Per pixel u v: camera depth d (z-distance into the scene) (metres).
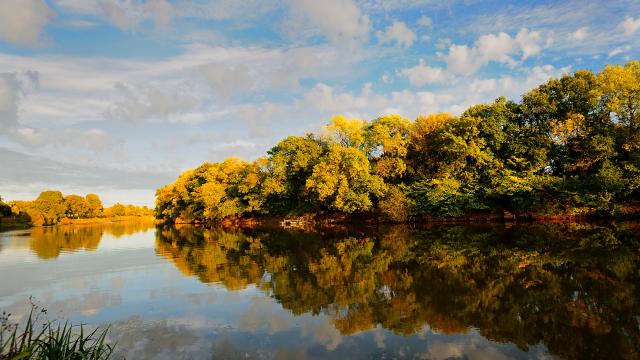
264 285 18.73
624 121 41.66
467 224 46.88
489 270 20.14
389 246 30.91
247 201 74.56
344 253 28.34
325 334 11.95
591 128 41.84
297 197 63.50
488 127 46.66
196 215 87.75
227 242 39.84
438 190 46.94
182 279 20.64
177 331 12.45
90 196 147.12
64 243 42.97
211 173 82.69
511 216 47.38
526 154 46.91
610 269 19.33
